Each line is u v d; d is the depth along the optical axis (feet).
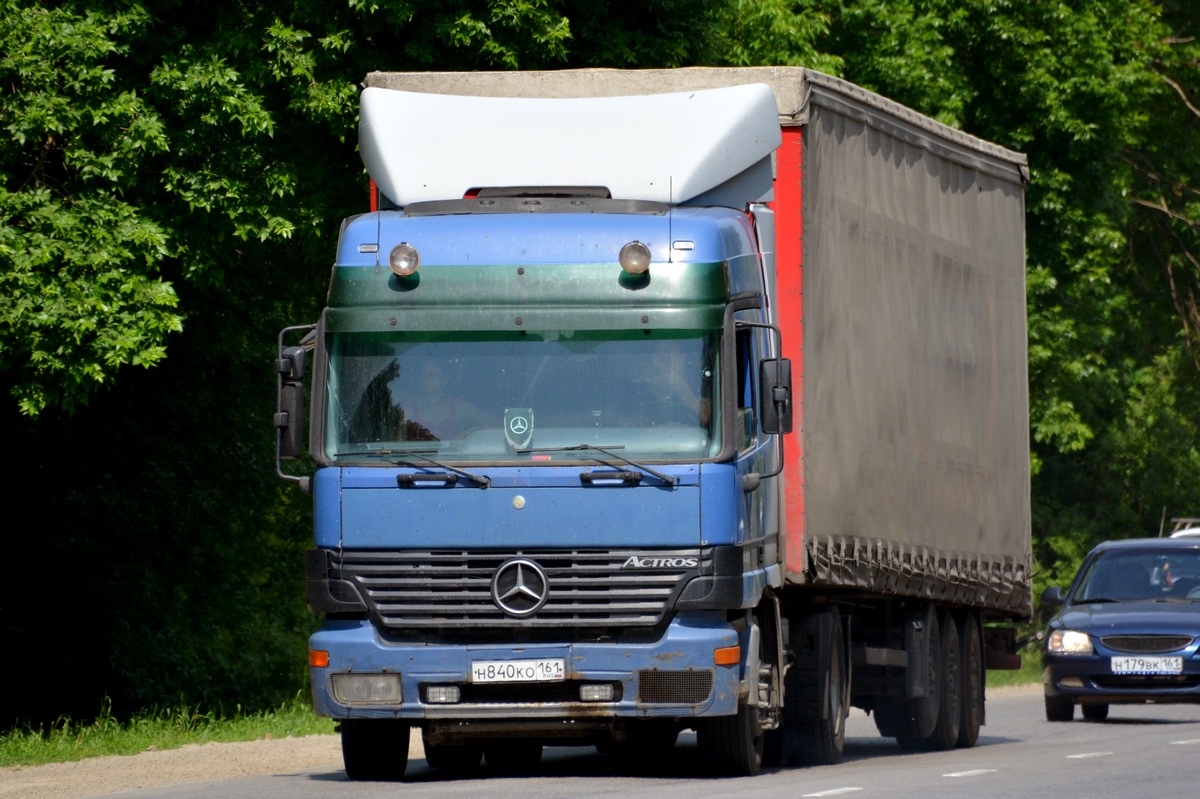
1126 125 424.46
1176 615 258.16
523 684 142.20
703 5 265.95
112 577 316.19
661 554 141.38
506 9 232.73
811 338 167.43
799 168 166.50
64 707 301.43
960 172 211.00
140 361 214.69
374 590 143.23
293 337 301.43
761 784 145.18
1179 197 499.10
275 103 237.45
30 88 217.36
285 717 251.39
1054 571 502.38
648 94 166.61
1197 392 507.71
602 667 141.18
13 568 303.68
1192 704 308.60
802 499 163.43
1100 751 192.65
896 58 403.34
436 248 146.82
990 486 218.38
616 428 142.82
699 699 141.18
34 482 297.12
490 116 158.71
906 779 153.07
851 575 174.60
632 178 154.10
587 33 253.65
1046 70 411.54
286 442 146.20
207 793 145.79
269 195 232.53
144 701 312.29
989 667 239.09
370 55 237.86
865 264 182.09
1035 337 419.54
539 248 146.00
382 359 145.48
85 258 216.13
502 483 142.00
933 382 199.93
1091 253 425.69
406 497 142.82
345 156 241.14
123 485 307.37
